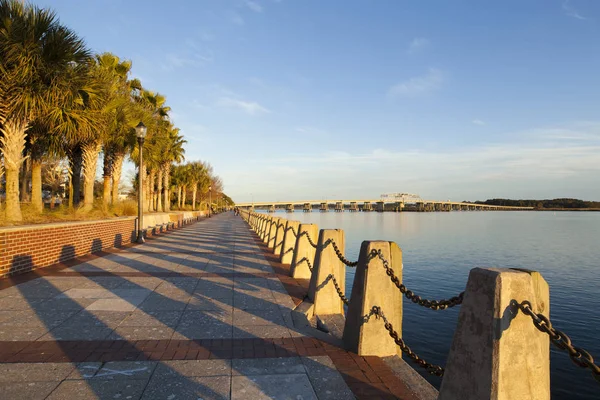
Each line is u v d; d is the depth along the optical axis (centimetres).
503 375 217
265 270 946
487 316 225
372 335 420
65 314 542
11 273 782
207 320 530
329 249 625
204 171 7812
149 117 2159
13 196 1073
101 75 1552
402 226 8200
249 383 348
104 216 1642
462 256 3269
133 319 527
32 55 1030
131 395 320
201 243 1617
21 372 357
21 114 1061
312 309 604
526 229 7575
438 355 1110
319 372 375
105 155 2042
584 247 4144
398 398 328
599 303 1747
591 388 946
